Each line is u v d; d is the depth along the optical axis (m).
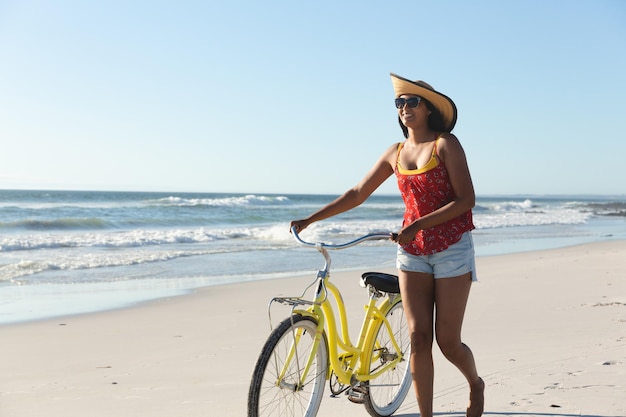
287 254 16.66
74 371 5.46
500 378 4.68
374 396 4.11
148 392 4.72
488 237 24.23
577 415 3.81
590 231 28.41
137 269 13.48
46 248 17.66
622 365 4.92
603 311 7.64
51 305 9.10
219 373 5.26
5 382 5.10
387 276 3.95
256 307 8.77
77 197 55.50
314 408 3.63
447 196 3.44
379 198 115.44
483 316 7.53
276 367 3.34
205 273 12.90
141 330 7.28
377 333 3.94
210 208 36.44
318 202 71.31
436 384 4.60
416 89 3.44
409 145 3.59
